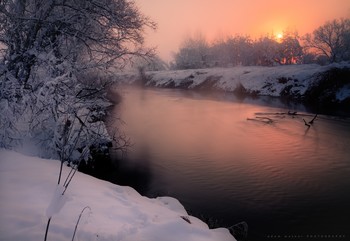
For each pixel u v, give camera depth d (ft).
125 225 13.57
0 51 30.68
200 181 38.04
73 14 36.32
